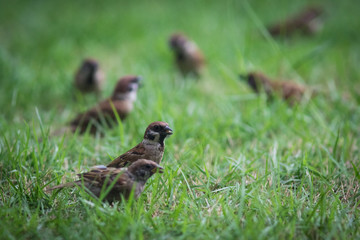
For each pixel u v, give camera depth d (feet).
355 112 39.75
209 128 36.63
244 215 24.07
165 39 69.82
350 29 74.28
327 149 32.12
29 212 23.26
